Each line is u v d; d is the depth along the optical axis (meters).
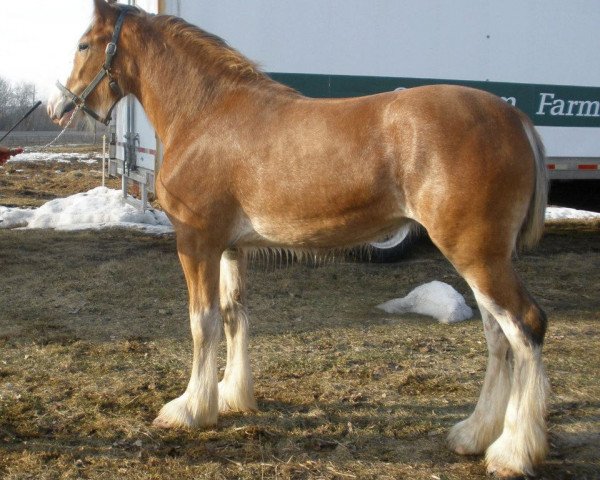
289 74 6.57
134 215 9.16
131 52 3.47
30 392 3.73
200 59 3.32
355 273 6.62
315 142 2.89
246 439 3.21
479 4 6.97
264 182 2.98
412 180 2.74
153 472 2.91
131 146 8.30
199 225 3.15
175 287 5.98
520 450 2.77
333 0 6.55
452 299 5.20
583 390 3.79
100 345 4.50
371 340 4.66
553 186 8.98
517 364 2.75
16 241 7.87
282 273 6.56
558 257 7.57
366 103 2.90
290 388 3.82
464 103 2.75
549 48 7.33
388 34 6.75
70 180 16.03
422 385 3.86
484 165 2.66
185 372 4.05
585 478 2.85
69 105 3.61
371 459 3.03
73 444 3.16
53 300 5.57
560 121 7.54
